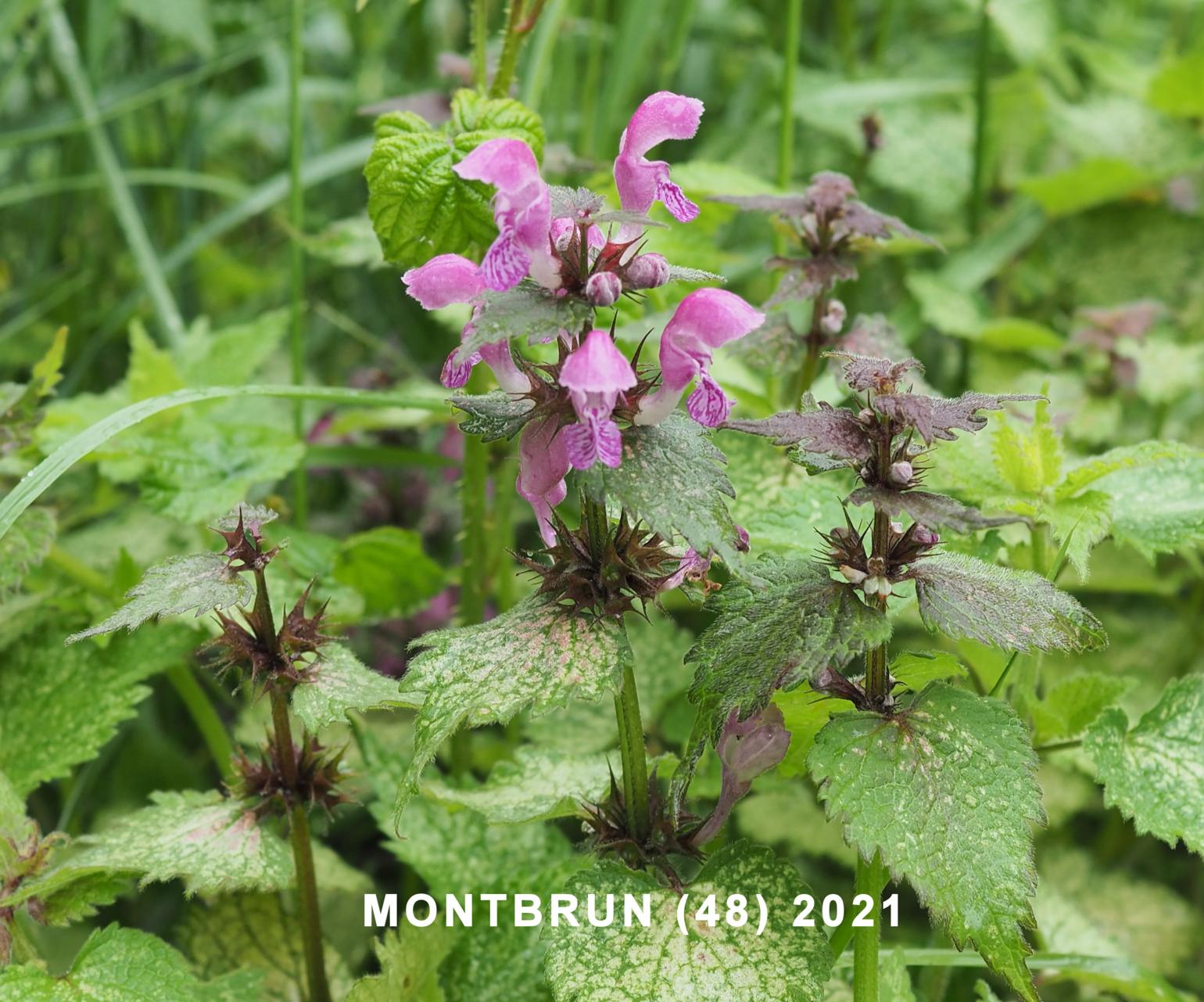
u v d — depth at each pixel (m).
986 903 0.20
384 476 0.50
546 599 0.23
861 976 0.24
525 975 0.29
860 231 0.33
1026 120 0.62
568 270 0.21
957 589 0.22
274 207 0.66
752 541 0.30
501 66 0.33
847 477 0.31
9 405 0.34
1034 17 0.68
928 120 0.60
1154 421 0.49
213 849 0.26
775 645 0.21
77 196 0.55
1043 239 0.57
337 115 0.70
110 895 0.28
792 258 0.34
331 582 0.38
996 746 0.22
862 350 0.34
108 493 0.45
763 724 0.24
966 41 0.73
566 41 0.49
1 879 0.27
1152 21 0.86
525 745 0.31
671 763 0.28
